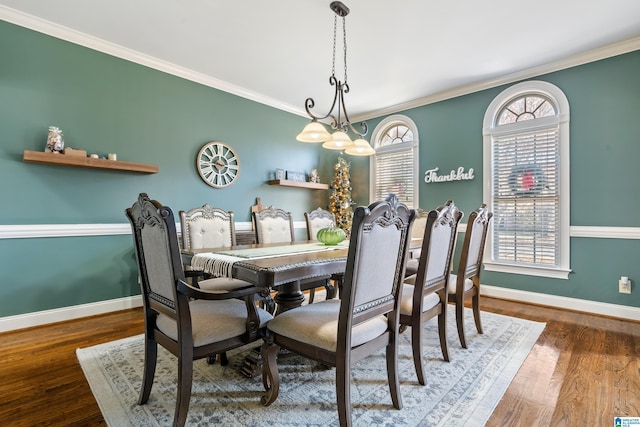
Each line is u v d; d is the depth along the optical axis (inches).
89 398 65.1
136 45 121.6
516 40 116.0
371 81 152.5
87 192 116.3
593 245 123.2
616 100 118.3
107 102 120.9
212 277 98.7
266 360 62.5
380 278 56.6
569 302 128.0
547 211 134.4
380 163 195.8
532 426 56.6
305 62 134.8
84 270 115.8
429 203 171.0
